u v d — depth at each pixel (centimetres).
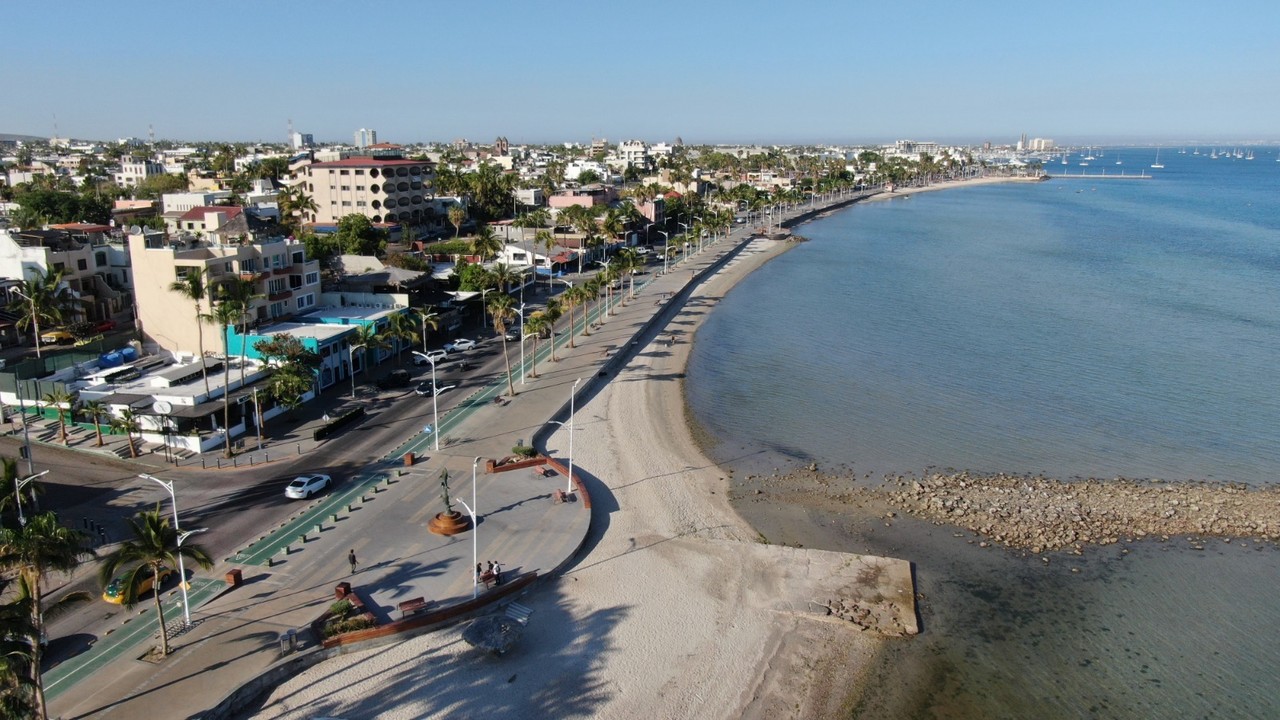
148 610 4562
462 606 4681
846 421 8331
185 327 8581
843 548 5828
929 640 4803
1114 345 11256
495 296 10444
